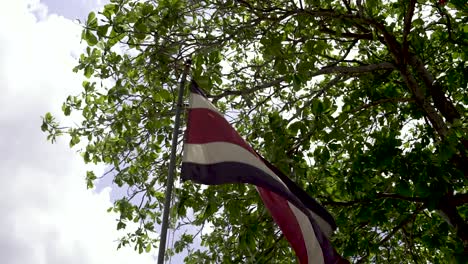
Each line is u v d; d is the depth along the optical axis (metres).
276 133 8.87
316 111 8.95
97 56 9.93
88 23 8.80
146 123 10.57
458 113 9.84
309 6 9.22
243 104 10.31
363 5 9.68
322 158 9.32
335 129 9.28
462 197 8.72
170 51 9.27
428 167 7.88
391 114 11.60
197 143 6.57
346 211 10.06
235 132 6.80
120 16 8.90
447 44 11.40
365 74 10.56
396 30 11.88
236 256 9.59
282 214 6.52
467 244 8.53
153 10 9.02
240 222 8.89
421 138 10.15
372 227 10.42
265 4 10.21
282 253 10.23
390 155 8.29
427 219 11.41
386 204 9.22
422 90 10.34
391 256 11.65
